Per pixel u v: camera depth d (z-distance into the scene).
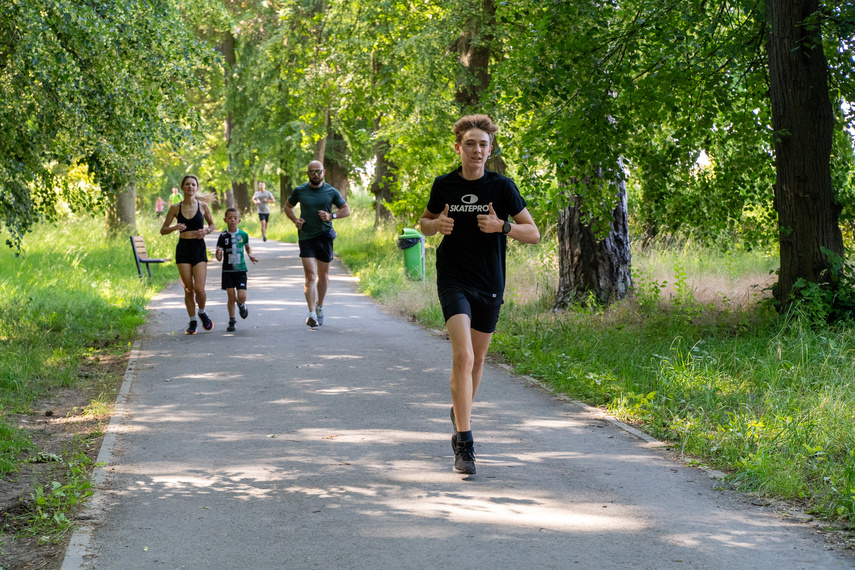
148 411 9.05
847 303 11.35
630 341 11.70
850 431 7.28
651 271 17.56
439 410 9.04
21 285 18.94
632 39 12.54
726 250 20.14
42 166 13.39
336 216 14.47
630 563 5.05
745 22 13.02
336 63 28.09
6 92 11.72
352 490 6.44
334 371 11.09
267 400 9.51
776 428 7.52
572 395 9.62
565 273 15.20
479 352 7.27
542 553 5.21
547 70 12.41
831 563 5.02
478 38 21.91
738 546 5.30
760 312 12.27
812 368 9.51
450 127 23.19
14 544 5.42
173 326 15.15
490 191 6.91
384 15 25.05
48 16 11.30
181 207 13.99
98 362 11.91
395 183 27.83
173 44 13.42
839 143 13.43
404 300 17.31
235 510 6.02
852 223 14.09
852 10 10.95
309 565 5.07
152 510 6.02
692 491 6.39
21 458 7.26
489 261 7.01
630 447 7.62
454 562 5.09
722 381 9.40
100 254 26.58
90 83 12.07
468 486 6.53
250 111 46.59
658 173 14.08
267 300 18.53
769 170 14.05
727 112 13.67
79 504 6.13
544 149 13.05
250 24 46.34
